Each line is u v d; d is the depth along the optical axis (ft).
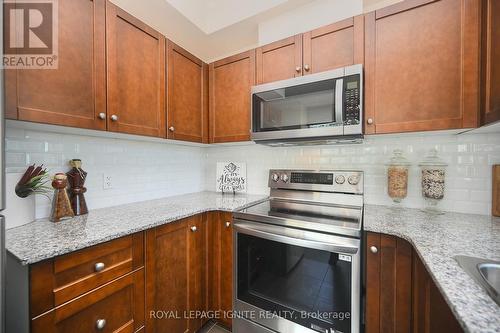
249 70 5.57
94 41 3.76
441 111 3.74
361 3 4.80
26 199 3.58
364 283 3.63
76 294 2.78
